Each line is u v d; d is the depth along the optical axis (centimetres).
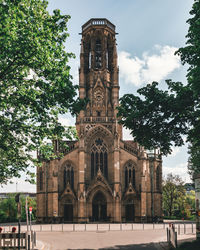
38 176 7844
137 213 7381
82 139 7538
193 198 12612
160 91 2709
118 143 7575
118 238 3719
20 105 2311
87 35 8950
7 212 9212
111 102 8325
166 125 2767
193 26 2305
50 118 2467
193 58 2492
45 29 2167
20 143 2544
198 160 5494
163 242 3180
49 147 2600
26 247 2439
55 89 2302
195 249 2331
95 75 8512
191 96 2525
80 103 2458
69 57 2338
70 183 7581
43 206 7575
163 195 10125
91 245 3066
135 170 7675
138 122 2798
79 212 7138
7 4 1980
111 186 7556
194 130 2673
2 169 2655
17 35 2081
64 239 3697
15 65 2233
